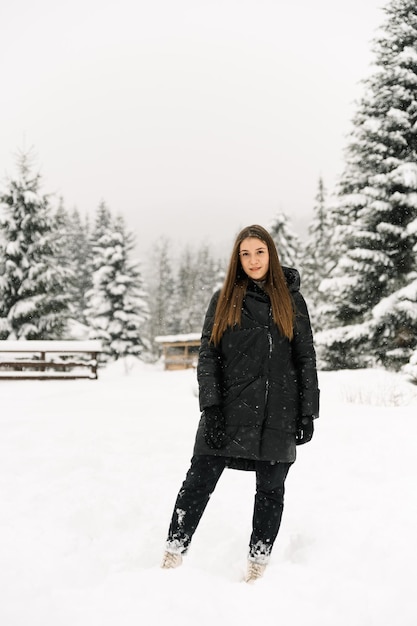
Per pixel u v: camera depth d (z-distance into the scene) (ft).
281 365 8.65
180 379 50.62
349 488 12.85
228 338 8.75
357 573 8.06
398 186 55.16
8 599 7.14
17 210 68.59
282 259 98.78
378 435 18.21
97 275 103.45
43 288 67.97
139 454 17.11
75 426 21.74
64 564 8.72
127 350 101.04
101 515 11.45
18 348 51.96
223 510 11.60
